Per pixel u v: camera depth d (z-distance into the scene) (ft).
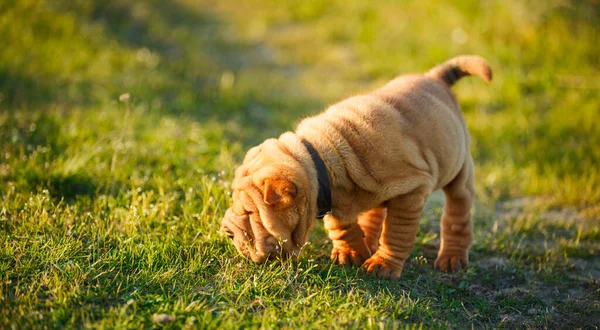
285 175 11.74
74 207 14.84
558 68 29.50
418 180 12.57
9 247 12.42
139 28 37.42
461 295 13.39
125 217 14.53
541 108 26.61
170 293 11.46
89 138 19.70
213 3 44.68
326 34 38.06
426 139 13.01
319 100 28.60
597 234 16.93
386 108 12.92
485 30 33.37
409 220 12.87
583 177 20.24
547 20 32.19
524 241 16.83
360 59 34.60
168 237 13.48
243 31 39.24
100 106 24.08
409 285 13.21
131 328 10.08
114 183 16.42
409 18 38.09
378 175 12.38
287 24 40.83
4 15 32.50
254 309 11.21
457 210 14.65
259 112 26.81
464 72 15.58
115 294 11.18
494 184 20.74
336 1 43.24
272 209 11.91
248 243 12.22
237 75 31.60
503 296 13.44
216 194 15.92
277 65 33.96
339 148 12.41
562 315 12.84
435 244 16.14
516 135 24.17
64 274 11.63
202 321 10.44
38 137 19.34
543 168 21.47
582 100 26.61
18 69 27.09
